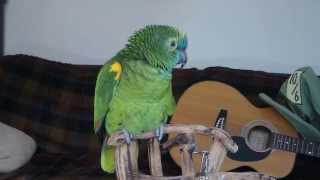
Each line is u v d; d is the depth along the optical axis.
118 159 0.87
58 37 2.24
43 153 1.88
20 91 2.02
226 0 1.99
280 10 1.94
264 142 1.57
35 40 2.28
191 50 2.07
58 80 1.99
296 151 1.52
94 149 1.86
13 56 2.10
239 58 2.02
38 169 1.69
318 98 1.50
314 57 1.94
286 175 1.53
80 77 1.97
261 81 1.78
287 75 1.79
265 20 1.97
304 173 1.65
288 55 1.97
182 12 2.05
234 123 1.59
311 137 1.50
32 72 2.04
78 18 2.20
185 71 1.88
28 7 2.26
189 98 1.64
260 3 1.96
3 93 2.03
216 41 2.04
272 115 1.59
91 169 1.71
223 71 1.84
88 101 1.92
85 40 2.21
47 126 1.94
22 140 1.74
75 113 1.93
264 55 2.00
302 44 1.95
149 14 2.10
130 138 0.89
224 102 1.62
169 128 0.90
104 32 2.17
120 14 2.13
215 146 0.87
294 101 1.52
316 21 1.91
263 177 0.87
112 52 2.18
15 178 1.60
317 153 1.49
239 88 1.78
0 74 2.06
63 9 2.21
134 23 2.12
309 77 1.52
